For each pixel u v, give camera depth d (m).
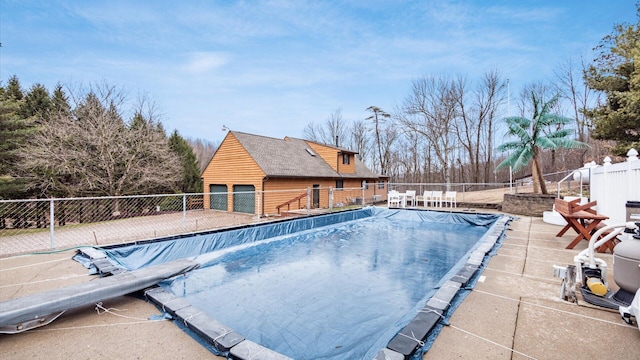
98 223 12.73
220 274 5.98
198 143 43.28
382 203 20.39
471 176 25.84
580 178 8.66
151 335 2.96
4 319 2.84
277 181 16.14
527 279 4.20
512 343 2.58
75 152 14.92
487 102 25.36
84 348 2.73
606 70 11.10
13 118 13.91
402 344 2.48
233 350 2.54
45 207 14.09
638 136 9.70
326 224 11.48
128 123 19.25
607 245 5.37
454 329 2.83
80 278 4.48
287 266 6.71
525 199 11.43
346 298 4.91
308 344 3.52
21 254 5.77
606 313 3.07
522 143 12.16
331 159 20.61
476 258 5.04
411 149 32.12
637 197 4.93
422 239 9.69
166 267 4.93
